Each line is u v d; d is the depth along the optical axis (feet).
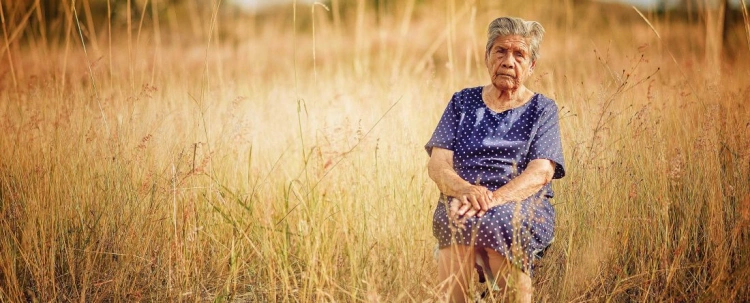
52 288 8.81
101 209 9.64
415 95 13.70
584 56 19.27
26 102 12.81
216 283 9.25
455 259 7.84
